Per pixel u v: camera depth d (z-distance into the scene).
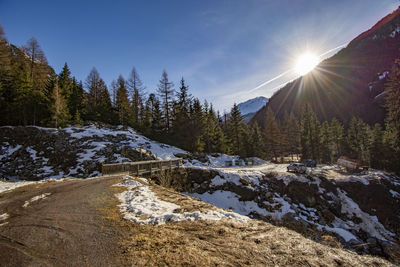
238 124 46.53
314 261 3.38
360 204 17.20
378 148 40.72
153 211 6.09
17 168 18.19
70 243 3.99
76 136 25.41
